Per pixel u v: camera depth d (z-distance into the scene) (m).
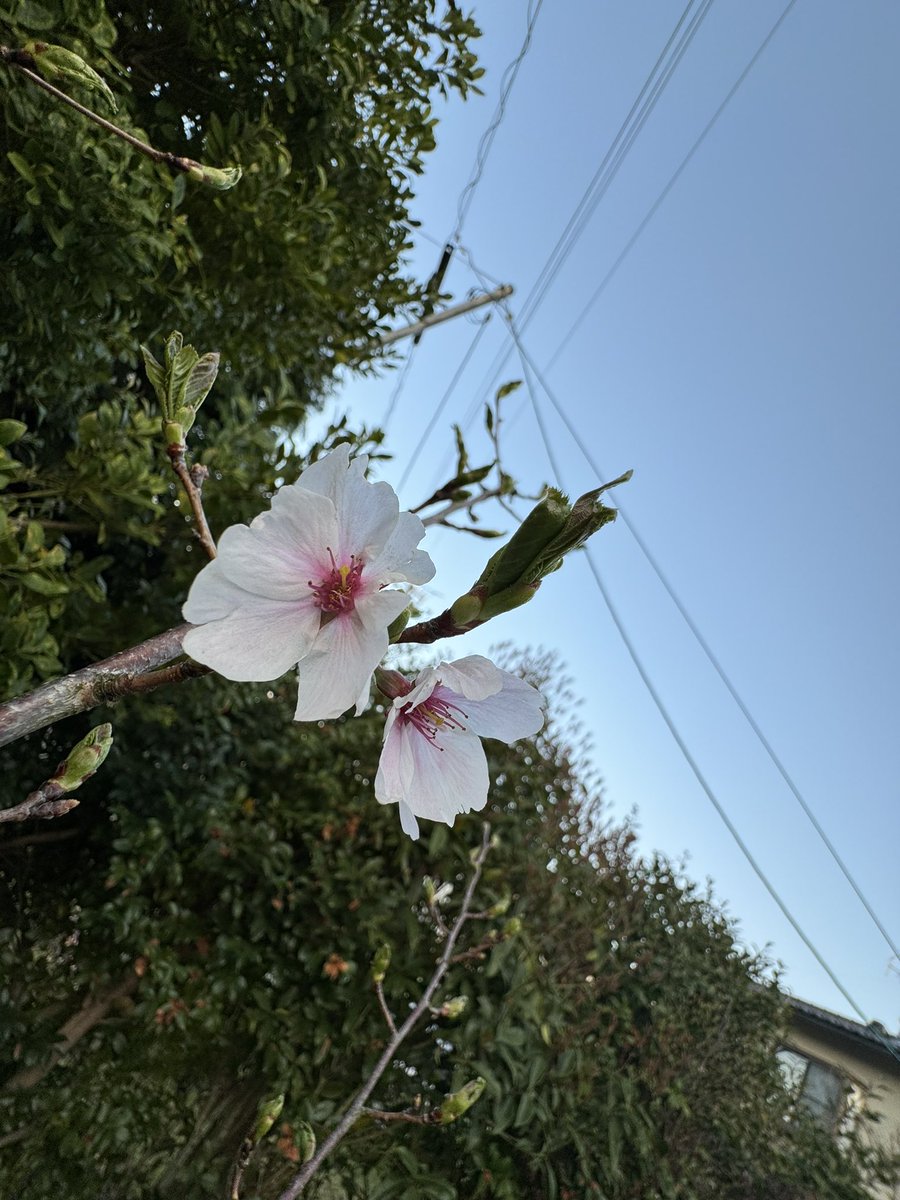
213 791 4.20
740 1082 4.96
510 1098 3.69
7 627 2.45
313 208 3.03
